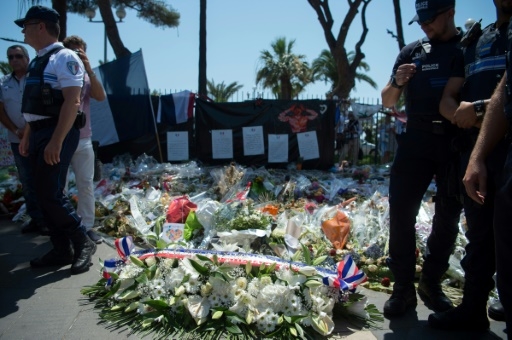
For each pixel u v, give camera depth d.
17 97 4.50
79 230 3.45
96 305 2.81
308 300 2.54
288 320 2.41
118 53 11.55
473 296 2.54
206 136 9.49
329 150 9.77
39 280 3.24
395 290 2.86
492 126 1.99
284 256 3.24
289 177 7.46
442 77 2.66
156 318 2.53
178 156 9.29
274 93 37.50
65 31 9.05
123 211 4.97
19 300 2.89
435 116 2.69
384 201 5.04
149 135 9.16
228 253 2.87
